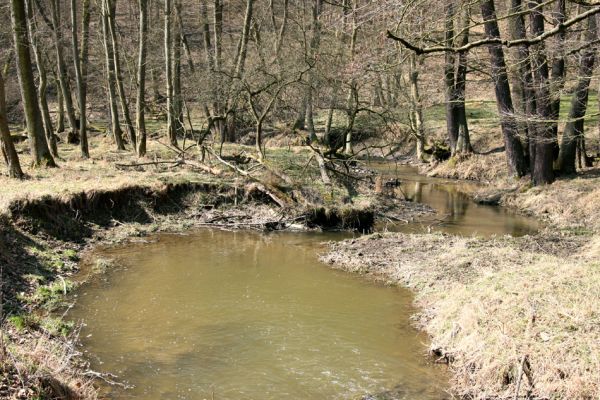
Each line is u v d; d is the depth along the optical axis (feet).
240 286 34.19
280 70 65.57
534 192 64.08
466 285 29.81
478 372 22.21
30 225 38.91
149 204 50.42
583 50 48.62
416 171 92.17
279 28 113.39
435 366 24.14
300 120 97.86
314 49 69.62
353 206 51.11
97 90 118.01
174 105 81.00
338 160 62.80
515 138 71.87
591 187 59.62
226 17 116.16
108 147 82.07
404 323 28.78
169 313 29.60
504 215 58.70
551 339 21.77
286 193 53.47
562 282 26.07
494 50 66.69
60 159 65.05
